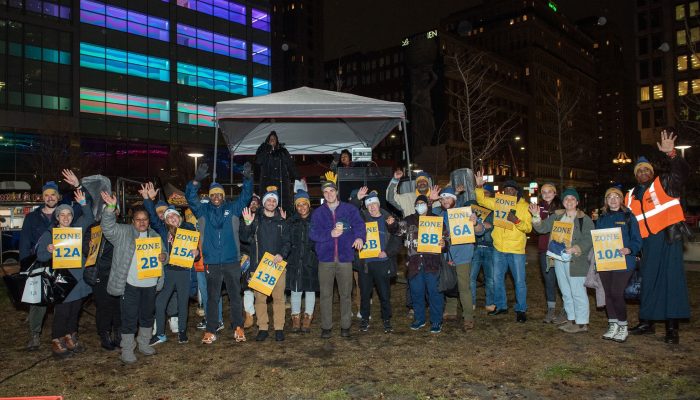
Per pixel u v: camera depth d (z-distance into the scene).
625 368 5.55
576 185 120.06
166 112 49.41
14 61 41.22
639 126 61.53
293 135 13.61
